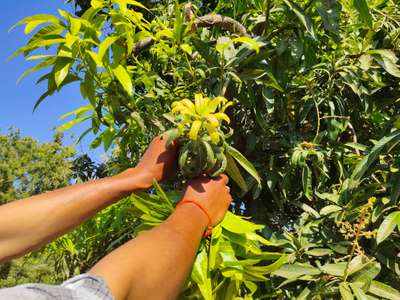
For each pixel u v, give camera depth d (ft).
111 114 4.67
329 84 5.01
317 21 5.15
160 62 5.45
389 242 4.37
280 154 5.00
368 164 4.21
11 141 52.03
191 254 2.31
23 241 2.63
